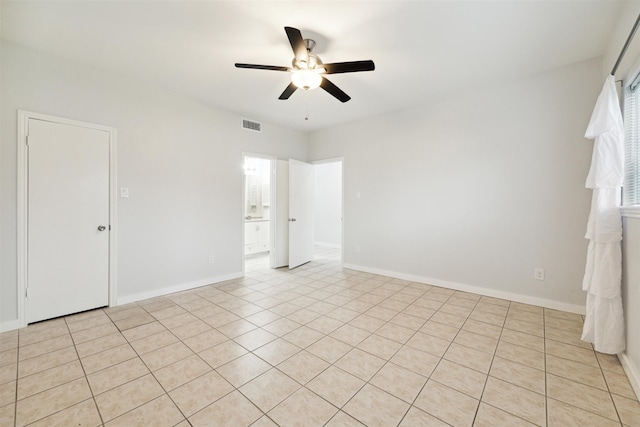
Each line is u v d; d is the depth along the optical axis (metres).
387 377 1.77
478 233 3.34
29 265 2.49
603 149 1.93
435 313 2.79
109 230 2.93
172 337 2.30
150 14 2.02
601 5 1.91
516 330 2.41
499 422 1.41
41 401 1.55
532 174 2.96
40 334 2.33
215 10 1.98
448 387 1.68
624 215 1.87
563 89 2.78
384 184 4.21
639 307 1.63
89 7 1.95
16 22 2.10
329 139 4.97
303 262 5.15
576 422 1.41
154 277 3.28
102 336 2.31
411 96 3.51
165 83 3.16
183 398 1.58
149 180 3.21
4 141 2.36
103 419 1.43
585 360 1.94
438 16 2.03
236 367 1.88
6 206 2.38
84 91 2.75
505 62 2.69
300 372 1.83
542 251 2.93
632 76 1.88
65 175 2.67
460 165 3.44
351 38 2.31
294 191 4.86
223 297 3.30
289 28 1.81
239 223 4.18
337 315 2.76
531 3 1.90
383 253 4.28
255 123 4.41
